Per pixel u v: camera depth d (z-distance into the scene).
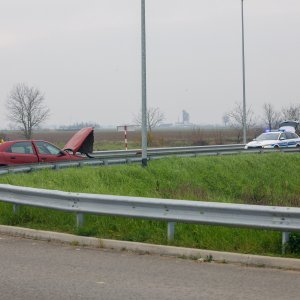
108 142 78.19
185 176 26.78
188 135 108.69
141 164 26.28
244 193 26.80
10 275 8.88
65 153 24.83
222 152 34.22
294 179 32.69
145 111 25.94
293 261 9.37
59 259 10.09
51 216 13.30
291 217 9.98
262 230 10.94
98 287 8.18
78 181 20.42
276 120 76.88
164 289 8.09
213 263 9.86
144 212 11.47
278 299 7.57
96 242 11.22
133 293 7.86
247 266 9.62
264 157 33.91
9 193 13.92
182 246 10.73
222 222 10.55
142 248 10.70
